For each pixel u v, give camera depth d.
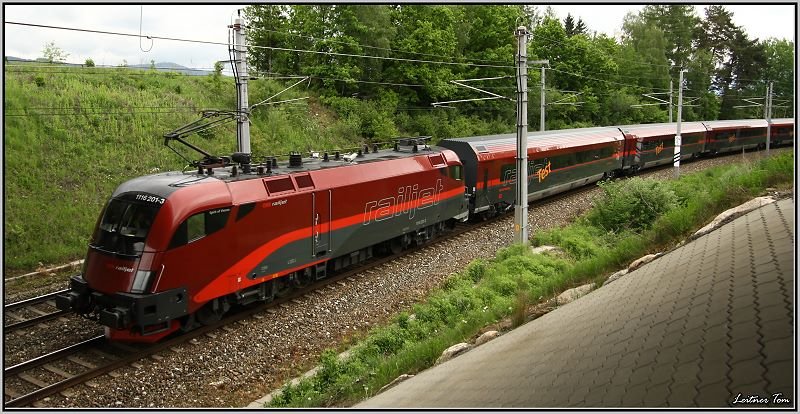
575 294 11.75
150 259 12.55
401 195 20.75
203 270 13.52
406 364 11.17
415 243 22.91
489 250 22.78
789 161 13.35
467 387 7.97
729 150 53.41
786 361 4.95
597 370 6.54
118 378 11.62
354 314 15.77
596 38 68.00
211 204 13.62
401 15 45.34
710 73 77.00
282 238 15.78
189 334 13.62
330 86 40.72
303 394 11.09
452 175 23.94
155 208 12.91
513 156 28.48
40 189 21.48
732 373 5.11
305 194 16.45
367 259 21.33
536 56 52.91
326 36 41.28
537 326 10.12
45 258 19.23
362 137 39.56
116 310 12.23
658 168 46.16
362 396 10.00
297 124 36.03
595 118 62.53
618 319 8.05
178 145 27.61
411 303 16.89
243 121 18.81
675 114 72.12
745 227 10.12
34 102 24.69
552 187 31.80
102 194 22.94
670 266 9.84
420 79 43.62
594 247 21.95
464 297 15.75
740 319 6.14
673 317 7.11
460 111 48.88
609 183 26.59
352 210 18.42
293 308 15.77
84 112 25.91
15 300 15.92
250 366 12.70
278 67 43.12
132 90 30.30
